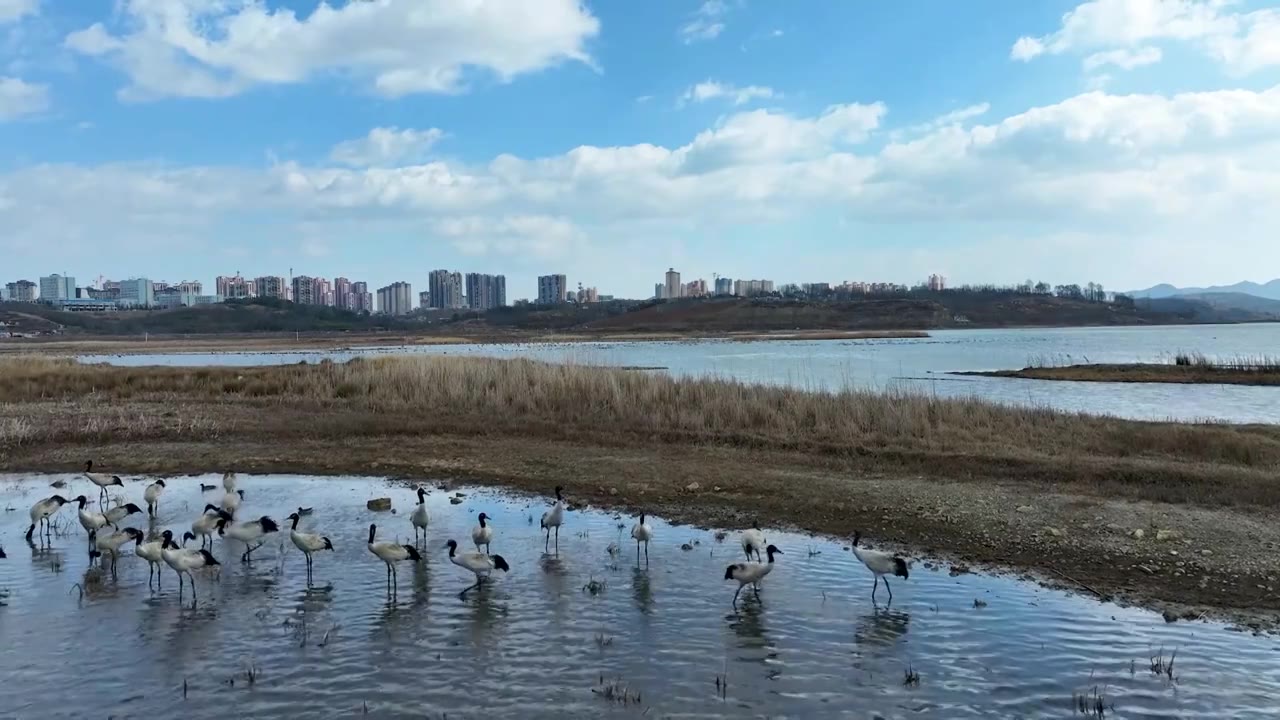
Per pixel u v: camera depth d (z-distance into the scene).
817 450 21.92
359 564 13.62
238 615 11.26
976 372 60.41
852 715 8.31
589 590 12.21
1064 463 19.17
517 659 9.72
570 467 20.67
